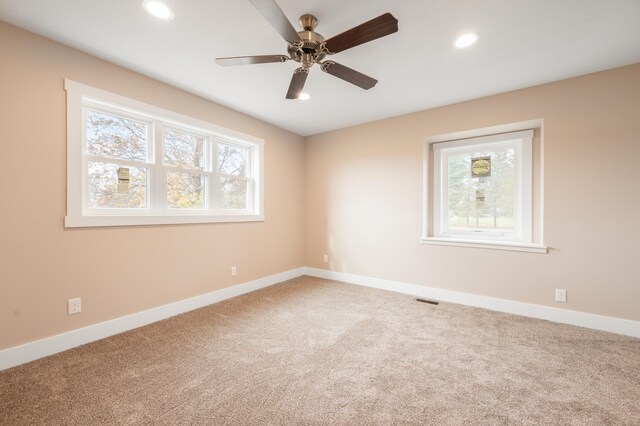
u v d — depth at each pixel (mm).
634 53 2178
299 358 2000
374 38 1595
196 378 1755
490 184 3266
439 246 3324
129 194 2541
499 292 2955
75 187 2148
